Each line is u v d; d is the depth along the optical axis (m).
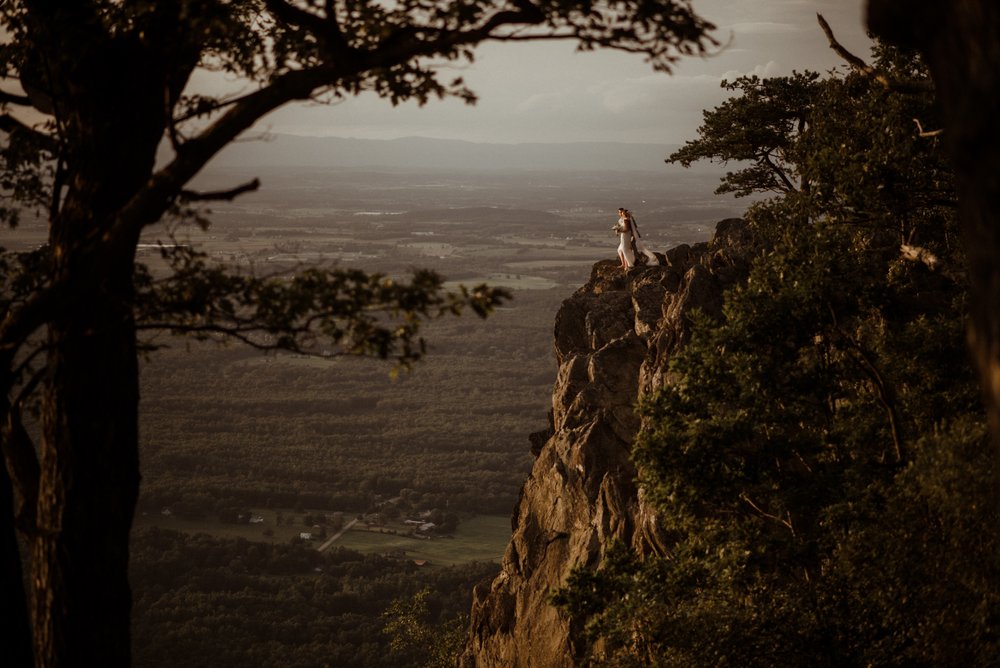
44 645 7.69
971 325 3.00
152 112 7.90
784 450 14.27
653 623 14.17
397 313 7.37
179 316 8.03
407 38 7.13
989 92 2.74
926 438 11.22
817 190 15.52
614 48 6.88
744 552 13.84
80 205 7.77
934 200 14.97
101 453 7.71
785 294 14.27
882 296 14.93
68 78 7.82
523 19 6.79
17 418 7.91
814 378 14.66
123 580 7.91
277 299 7.49
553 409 28.53
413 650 100.25
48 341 7.73
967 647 10.99
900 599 11.86
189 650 103.69
